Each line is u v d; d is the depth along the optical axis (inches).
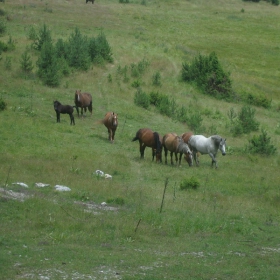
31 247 462.6
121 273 422.0
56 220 556.7
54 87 1509.6
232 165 1083.9
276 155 1262.3
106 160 969.5
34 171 817.5
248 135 1454.2
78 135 1147.3
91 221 571.5
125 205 688.4
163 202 719.1
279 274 458.6
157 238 552.7
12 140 1018.7
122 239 527.8
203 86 1804.9
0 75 1480.1
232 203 770.2
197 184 840.3
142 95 1503.4
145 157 1061.8
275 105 1860.2
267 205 792.3
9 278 385.4
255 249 546.6
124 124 1296.8
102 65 1768.0
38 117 1225.4
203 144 1030.4
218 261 485.1
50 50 1552.7
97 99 1478.8
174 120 1440.7
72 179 788.6
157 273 430.9
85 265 430.0
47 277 395.2
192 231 594.6
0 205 579.5
